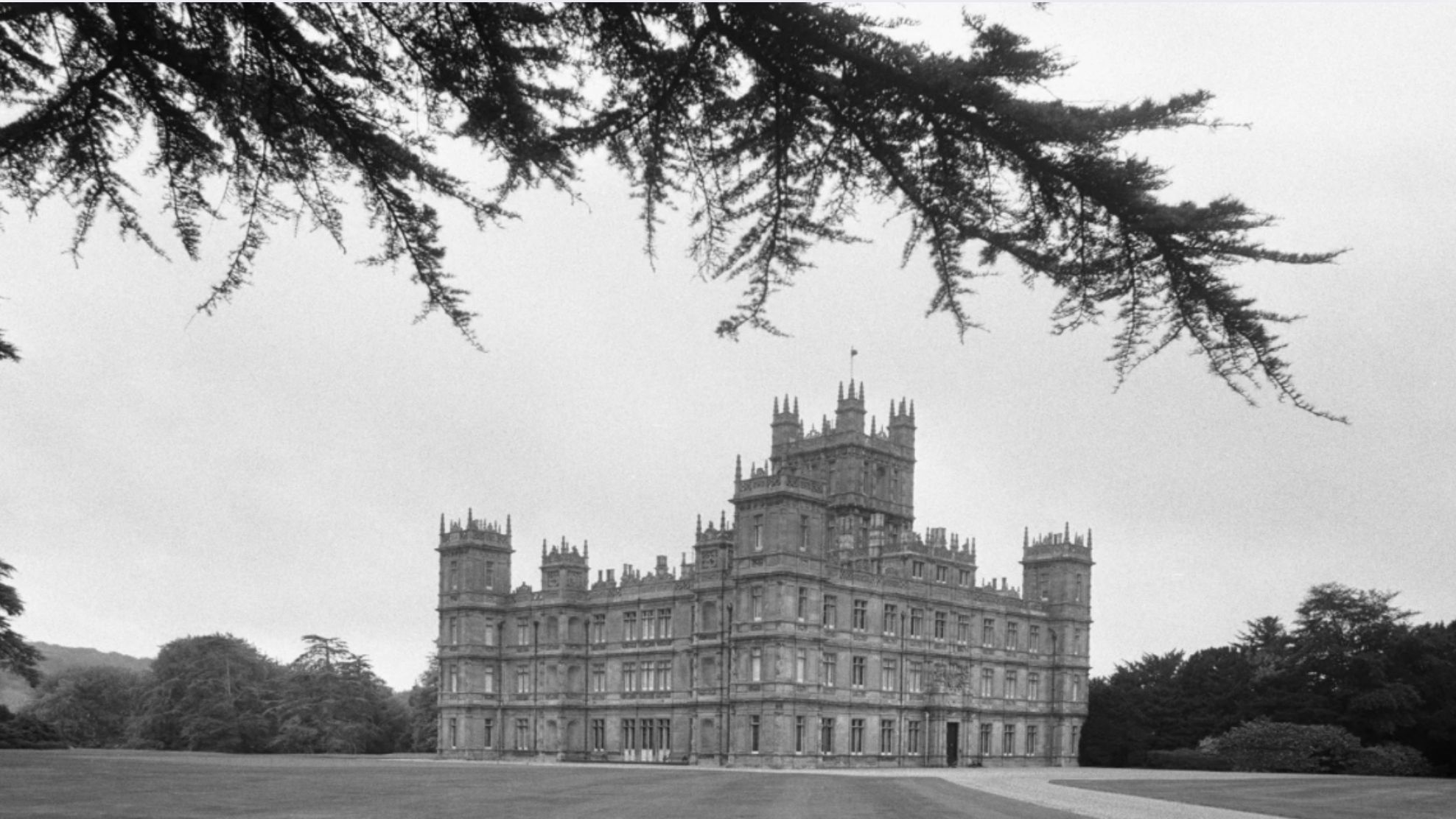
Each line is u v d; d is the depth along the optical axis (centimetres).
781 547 8575
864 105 973
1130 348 1027
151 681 13888
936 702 9619
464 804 3406
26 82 1136
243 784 4231
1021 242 1030
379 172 1127
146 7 1038
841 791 4672
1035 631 11000
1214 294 963
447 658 10700
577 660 10350
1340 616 10594
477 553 10725
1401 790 5431
